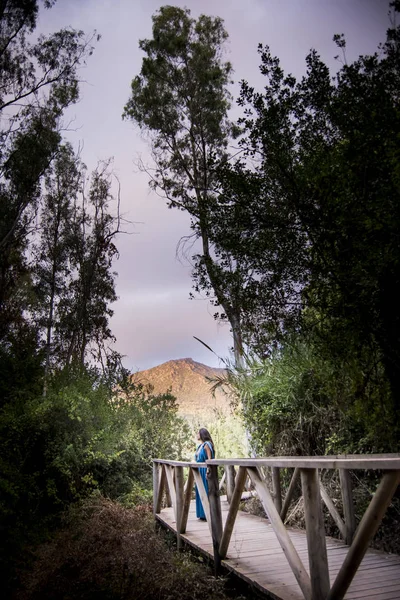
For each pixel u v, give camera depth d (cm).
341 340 464
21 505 957
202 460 778
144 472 1180
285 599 343
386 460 250
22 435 993
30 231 1549
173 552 601
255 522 692
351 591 348
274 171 509
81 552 648
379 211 397
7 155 1505
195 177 1623
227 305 596
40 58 1554
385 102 438
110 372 1326
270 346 627
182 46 1752
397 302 416
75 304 1716
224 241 548
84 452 1045
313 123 510
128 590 518
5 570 709
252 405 854
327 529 600
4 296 1325
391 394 454
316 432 708
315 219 461
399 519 516
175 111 1741
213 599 450
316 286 475
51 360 1545
